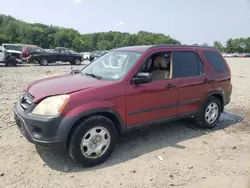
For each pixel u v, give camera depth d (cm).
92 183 341
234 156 432
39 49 2578
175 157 421
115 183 342
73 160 378
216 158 422
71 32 10462
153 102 448
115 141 407
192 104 519
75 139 362
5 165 378
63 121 351
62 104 354
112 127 398
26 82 1193
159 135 518
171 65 488
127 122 420
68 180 346
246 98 923
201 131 552
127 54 470
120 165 390
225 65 596
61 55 2531
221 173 375
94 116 378
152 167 386
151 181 349
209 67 551
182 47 516
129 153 431
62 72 1719
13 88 993
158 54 473
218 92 564
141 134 521
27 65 2395
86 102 368
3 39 7500
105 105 383
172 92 475
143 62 443
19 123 389
